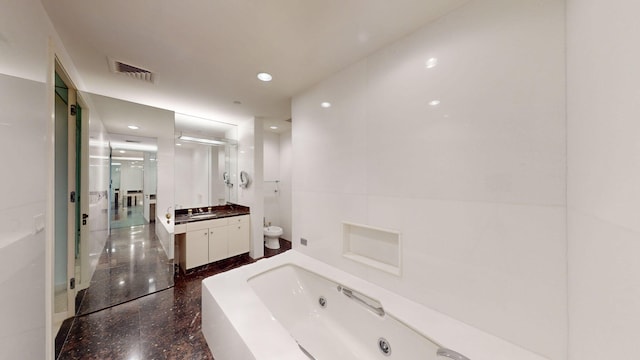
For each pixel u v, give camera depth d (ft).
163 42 4.80
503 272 3.42
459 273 3.88
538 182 3.10
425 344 3.69
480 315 3.66
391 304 4.47
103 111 7.53
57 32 4.37
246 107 9.23
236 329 3.75
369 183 5.33
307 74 6.26
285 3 3.74
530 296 3.18
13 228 2.62
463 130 3.80
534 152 3.13
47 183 3.66
